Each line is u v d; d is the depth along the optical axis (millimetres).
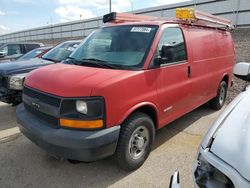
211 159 1706
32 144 4395
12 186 3254
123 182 3354
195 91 4801
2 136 4742
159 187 3254
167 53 3777
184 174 3514
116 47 3906
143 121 3520
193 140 4590
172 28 4164
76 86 3027
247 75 3117
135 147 3531
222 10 27828
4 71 5375
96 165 3740
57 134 2990
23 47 12609
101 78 3137
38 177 3457
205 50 5074
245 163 1574
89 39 4445
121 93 3170
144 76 3492
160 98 3818
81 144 2895
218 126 1958
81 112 2947
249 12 25438
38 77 3529
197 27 4941
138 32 3957
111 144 3074
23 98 3750
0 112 6121
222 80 6223
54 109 3082
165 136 4754
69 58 4234
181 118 5730
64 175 3510
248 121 1909
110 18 4598
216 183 1677
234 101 2332
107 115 3035
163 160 3883
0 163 3789
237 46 16031
